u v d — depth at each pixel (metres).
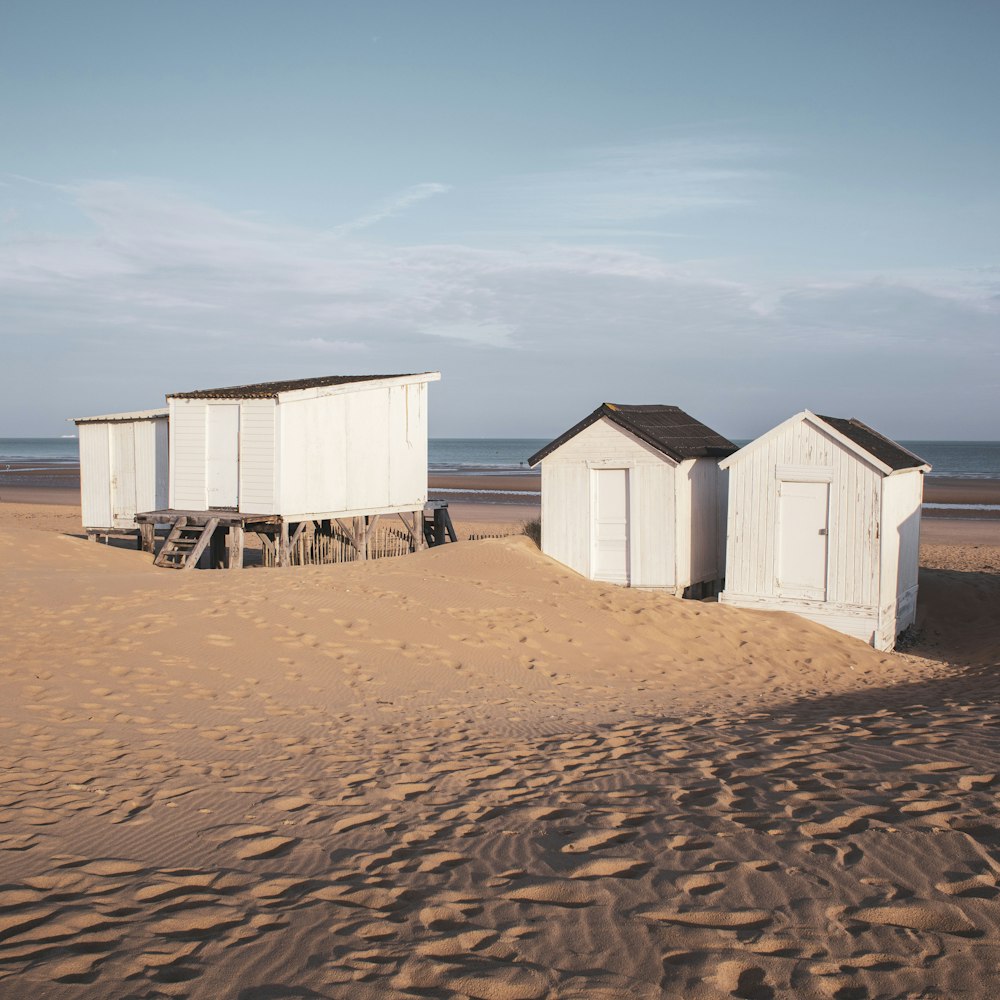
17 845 5.41
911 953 3.94
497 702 10.17
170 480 21.00
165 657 10.55
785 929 4.18
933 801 5.75
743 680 12.55
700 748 7.73
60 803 6.18
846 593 15.77
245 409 20.08
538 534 22.00
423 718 9.23
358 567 16.84
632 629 14.21
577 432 18.50
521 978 3.81
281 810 6.20
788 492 16.17
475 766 7.35
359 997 3.70
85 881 4.94
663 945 4.07
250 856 5.35
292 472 20.03
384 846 5.48
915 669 14.09
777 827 5.46
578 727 9.08
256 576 15.46
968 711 9.13
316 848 5.47
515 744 8.18
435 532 25.44
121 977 3.88
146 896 4.75
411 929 4.31
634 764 7.26
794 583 16.19
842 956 3.93
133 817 5.97
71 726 8.07
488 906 4.55
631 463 18.08
